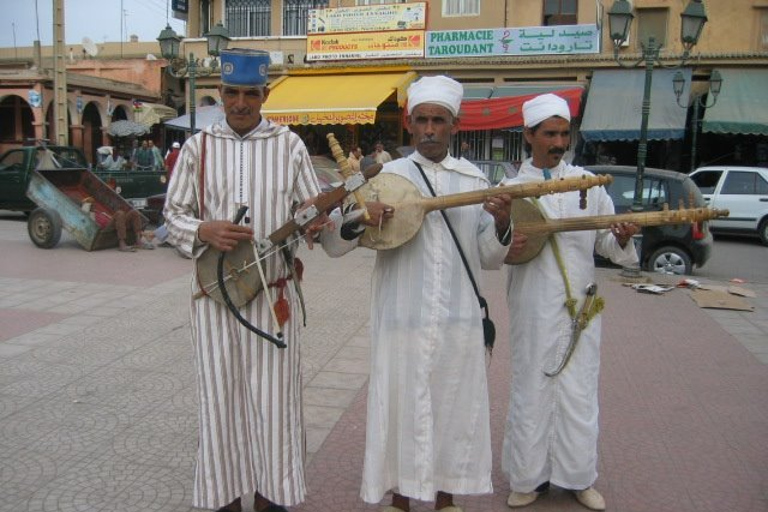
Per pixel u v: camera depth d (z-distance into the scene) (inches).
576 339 134.9
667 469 158.4
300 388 129.9
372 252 465.4
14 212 689.0
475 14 753.6
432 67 753.6
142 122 917.8
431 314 122.0
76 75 858.8
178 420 179.6
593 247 140.9
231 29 861.2
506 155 722.2
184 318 284.0
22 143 940.6
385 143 793.6
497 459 161.3
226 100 123.6
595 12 717.3
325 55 788.0
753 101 652.7
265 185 123.6
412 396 122.3
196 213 128.7
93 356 231.8
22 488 143.9
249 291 121.7
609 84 688.4
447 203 120.1
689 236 405.4
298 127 808.3
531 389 136.3
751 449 169.9
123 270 388.8
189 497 141.5
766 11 687.1
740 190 589.9
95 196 484.1
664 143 716.7
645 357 245.0
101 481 147.4
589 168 442.3
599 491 147.4
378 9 766.5
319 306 309.4
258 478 125.6
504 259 133.2
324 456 160.7
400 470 123.5
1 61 1096.8
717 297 337.7
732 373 229.0
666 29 703.1
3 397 193.6
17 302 308.7
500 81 736.3
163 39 571.8
